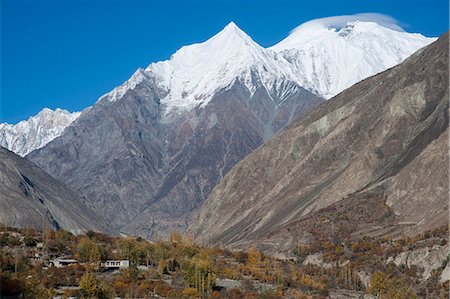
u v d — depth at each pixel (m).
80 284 169.25
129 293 174.62
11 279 163.75
